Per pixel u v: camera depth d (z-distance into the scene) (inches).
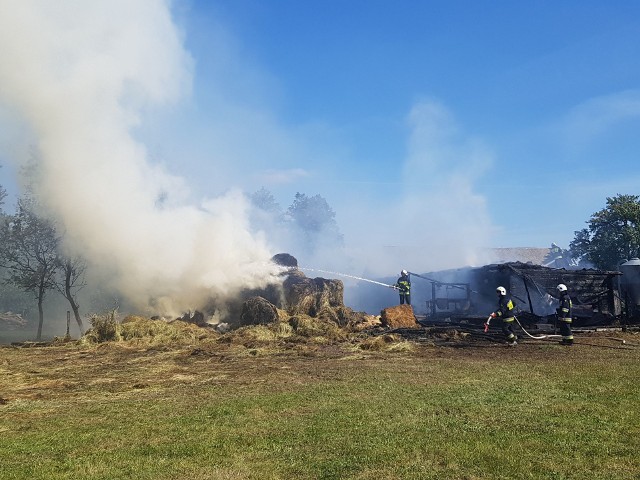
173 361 580.7
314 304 955.3
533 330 799.7
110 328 780.6
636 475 197.9
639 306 984.9
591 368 451.5
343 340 755.4
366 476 202.2
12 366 562.3
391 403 327.9
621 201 1860.2
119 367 542.0
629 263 1085.1
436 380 409.7
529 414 290.8
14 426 302.8
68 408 348.5
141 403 355.6
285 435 262.8
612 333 794.8
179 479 204.4
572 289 936.3
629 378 398.9
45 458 239.0
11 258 1189.7
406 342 664.4
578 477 196.2
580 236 2180.1
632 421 273.1
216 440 257.1
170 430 279.9
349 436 256.4
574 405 310.8
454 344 671.8
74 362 588.1
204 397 368.8
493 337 730.2
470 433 256.2
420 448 234.4
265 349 649.6
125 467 221.9
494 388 369.7
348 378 430.0
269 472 209.3
